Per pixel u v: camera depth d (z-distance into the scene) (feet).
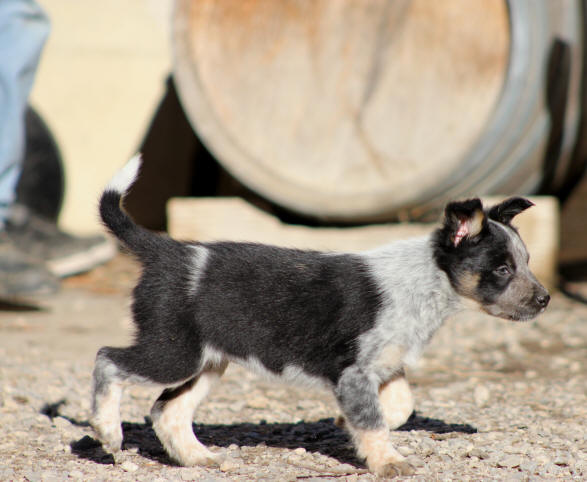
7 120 40.29
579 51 46.47
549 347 36.19
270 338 21.70
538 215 45.65
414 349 22.04
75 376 30.22
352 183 46.37
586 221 51.88
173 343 21.49
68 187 58.08
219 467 21.22
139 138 58.49
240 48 47.03
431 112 45.24
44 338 36.83
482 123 44.01
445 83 44.98
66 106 57.98
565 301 44.42
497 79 44.09
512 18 43.06
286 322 21.58
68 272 49.75
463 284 22.26
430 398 28.37
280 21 46.70
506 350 35.81
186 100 47.14
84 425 24.93
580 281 48.65
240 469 20.92
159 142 58.39
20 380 29.01
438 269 22.31
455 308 22.65
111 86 58.18
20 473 20.39
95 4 57.82
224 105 47.34
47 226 51.16
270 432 24.48
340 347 21.43
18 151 40.98
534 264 45.83
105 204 22.91
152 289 21.84
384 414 22.36
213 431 24.49
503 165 45.60
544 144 46.65
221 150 47.24
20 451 22.15
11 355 33.19
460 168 43.98
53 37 57.72
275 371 21.99
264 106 47.16
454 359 34.27
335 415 26.23
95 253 50.57
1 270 44.27
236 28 46.91
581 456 21.49
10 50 40.01
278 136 47.14
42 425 24.44
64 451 22.27
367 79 46.16
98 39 57.98
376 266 22.17
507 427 24.53
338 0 46.09
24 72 40.55
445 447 22.30
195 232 48.03
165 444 21.93
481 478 20.03
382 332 21.52
